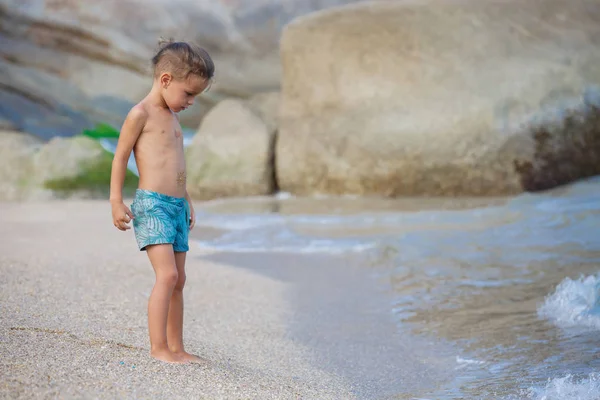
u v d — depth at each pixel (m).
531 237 7.35
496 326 4.75
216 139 12.12
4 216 9.63
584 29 10.84
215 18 19.30
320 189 11.33
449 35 11.08
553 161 10.20
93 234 7.84
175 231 3.66
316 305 5.39
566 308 4.91
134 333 3.99
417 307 5.34
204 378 3.24
